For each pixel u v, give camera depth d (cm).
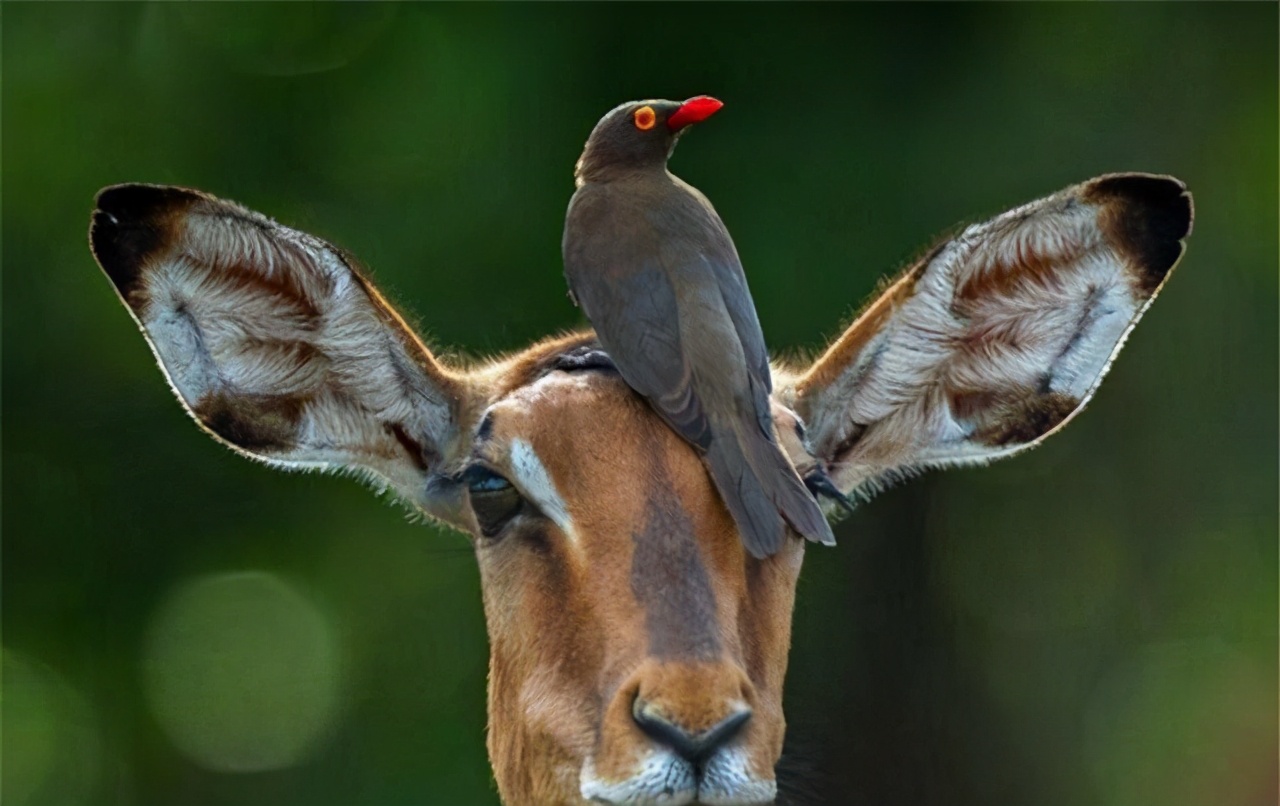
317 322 1266
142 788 2959
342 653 2862
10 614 2919
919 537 2767
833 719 2620
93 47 2886
